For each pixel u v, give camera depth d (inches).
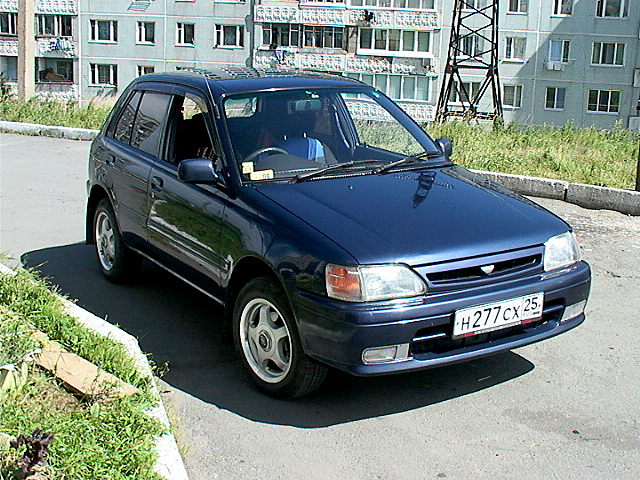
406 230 179.8
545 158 493.7
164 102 245.9
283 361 186.2
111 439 149.4
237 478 157.6
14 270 236.7
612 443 172.9
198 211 210.7
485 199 202.1
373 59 2326.5
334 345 169.9
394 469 161.8
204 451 167.2
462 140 556.1
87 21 2438.5
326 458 165.5
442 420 182.1
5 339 175.9
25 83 737.6
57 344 184.1
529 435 176.1
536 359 215.2
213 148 215.2
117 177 257.0
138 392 168.2
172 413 179.8
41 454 127.3
